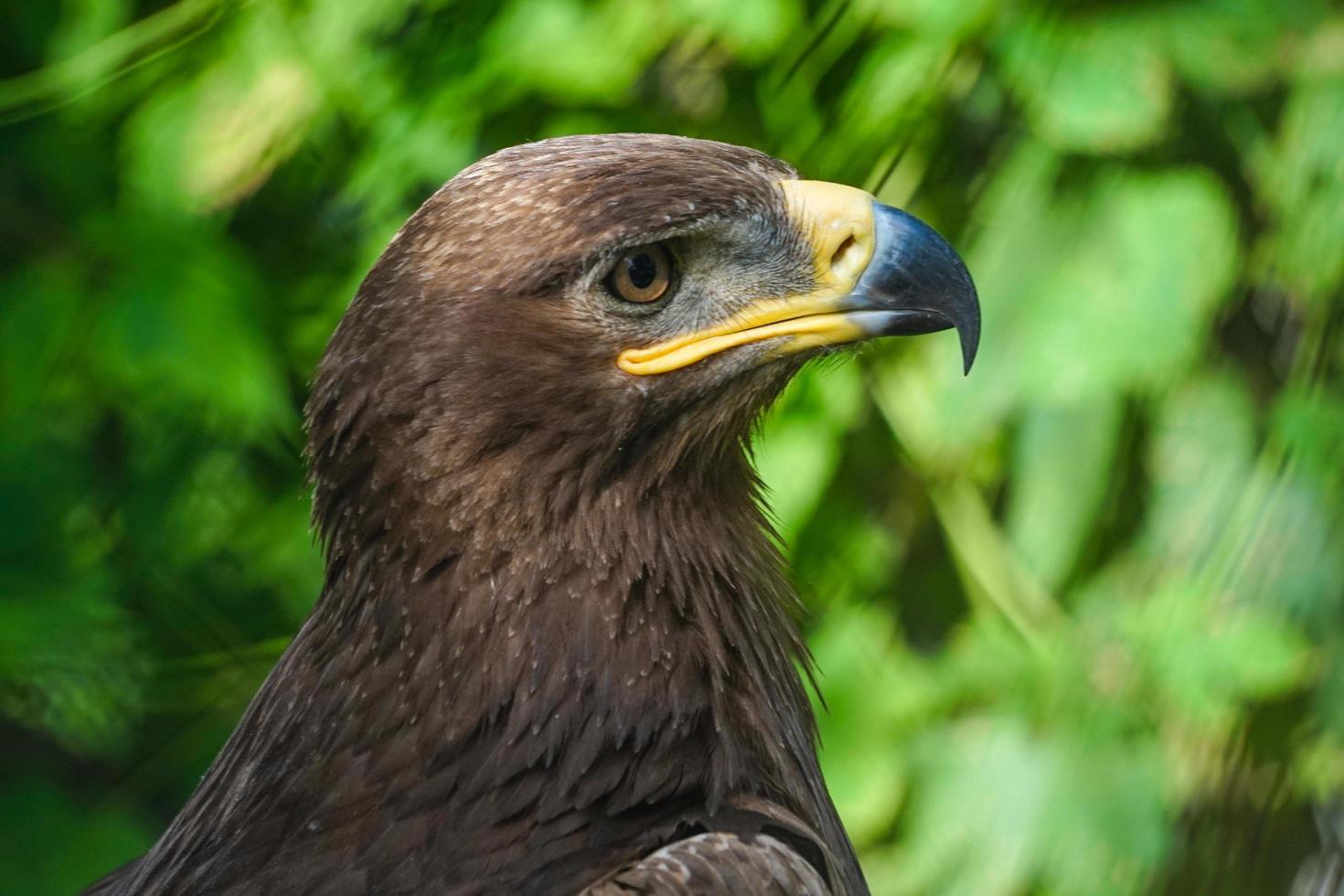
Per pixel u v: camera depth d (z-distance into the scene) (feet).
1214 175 28.14
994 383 28.07
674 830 16.14
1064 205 28.02
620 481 17.04
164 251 27.84
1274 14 27.61
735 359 17.47
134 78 28.78
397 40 28.60
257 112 28.22
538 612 16.48
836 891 16.58
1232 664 28.89
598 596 16.69
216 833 16.65
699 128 28.78
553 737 16.22
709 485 17.84
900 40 27.37
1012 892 29.01
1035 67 27.09
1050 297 27.78
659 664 16.75
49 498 28.71
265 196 30.19
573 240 16.58
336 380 16.63
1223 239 27.61
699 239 17.24
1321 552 28.99
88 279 27.81
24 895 28.02
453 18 28.19
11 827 28.53
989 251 28.25
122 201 28.43
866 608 29.58
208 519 30.78
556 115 28.45
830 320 17.74
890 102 27.43
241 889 15.81
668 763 16.51
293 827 16.21
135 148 28.40
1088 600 29.58
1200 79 27.22
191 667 29.96
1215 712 28.94
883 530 29.84
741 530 18.34
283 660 17.43
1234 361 30.07
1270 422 29.63
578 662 16.46
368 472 16.56
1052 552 28.66
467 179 16.87
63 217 28.73
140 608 30.35
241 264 28.32
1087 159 28.02
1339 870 32.14
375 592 16.58
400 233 16.93
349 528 16.76
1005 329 28.07
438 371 16.38
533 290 16.56
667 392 17.12
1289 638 29.01
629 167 17.01
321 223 30.37
